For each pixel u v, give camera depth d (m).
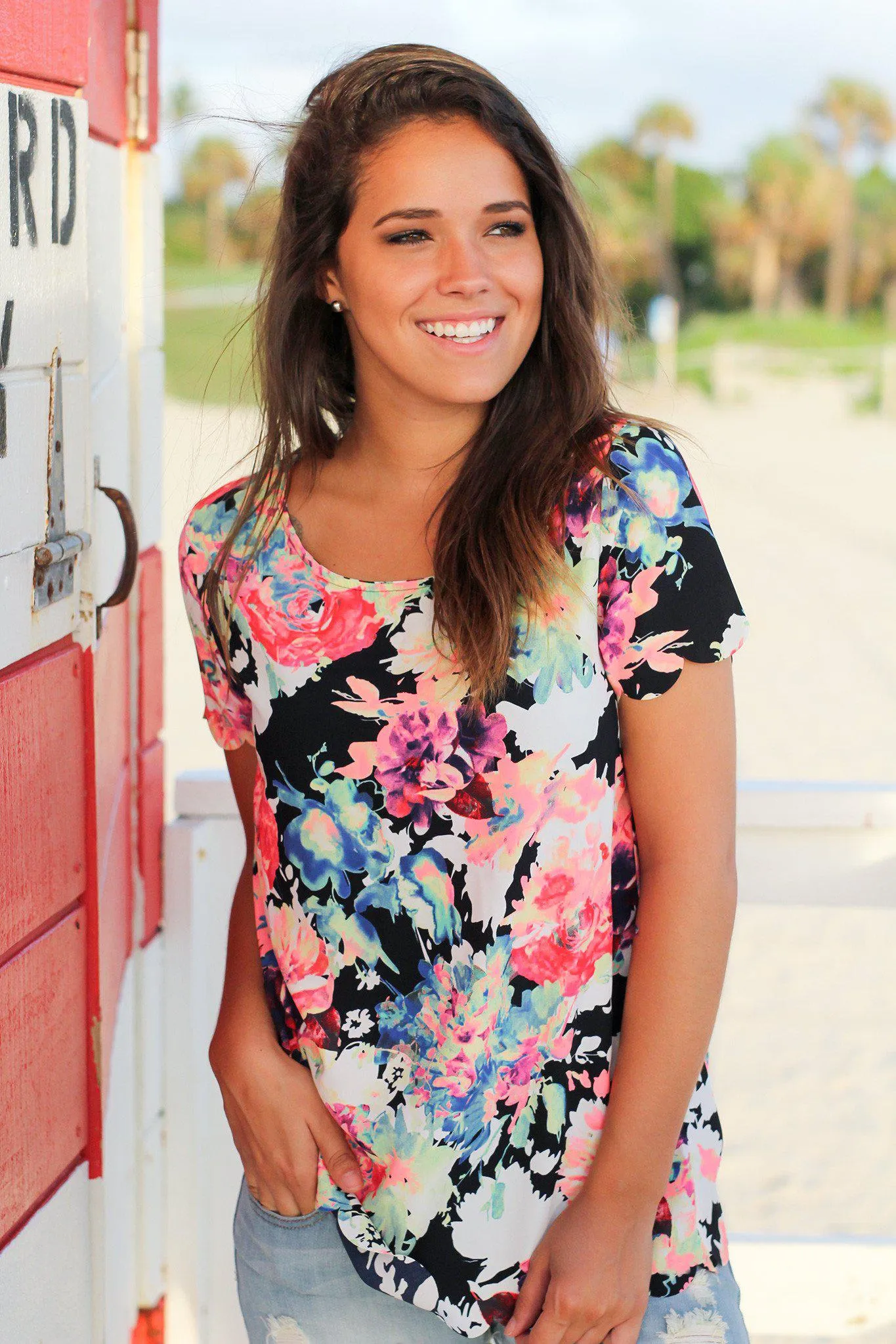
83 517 1.76
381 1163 1.52
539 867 1.45
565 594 1.44
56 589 1.66
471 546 1.45
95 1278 1.89
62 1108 1.75
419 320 1.50
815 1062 4.37
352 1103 1.52
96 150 2.08
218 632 1.62
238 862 2.44
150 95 2.41
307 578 1.54
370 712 1.49
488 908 1.46
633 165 53.81
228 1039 1.62
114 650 2.19
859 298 53.47
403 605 1.50
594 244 1.58
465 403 1.51
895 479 18.67
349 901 1.51
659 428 1.51
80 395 1.74
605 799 1.47
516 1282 1.50
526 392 1.56
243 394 1.92
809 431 25.88
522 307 1.51
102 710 2.03
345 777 1.50
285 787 1.54
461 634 1.43
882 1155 3.79
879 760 7.45
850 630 10.48
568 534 1.45
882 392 30.34
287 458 1.64
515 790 1.45
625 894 1.54
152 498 2.55
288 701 1.53
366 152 1.50
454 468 1.56
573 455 1.47
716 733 1.45
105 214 2.17
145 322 2.46
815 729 8.07
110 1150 2.12
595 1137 1.49
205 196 48.44
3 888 1.52
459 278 1.47
